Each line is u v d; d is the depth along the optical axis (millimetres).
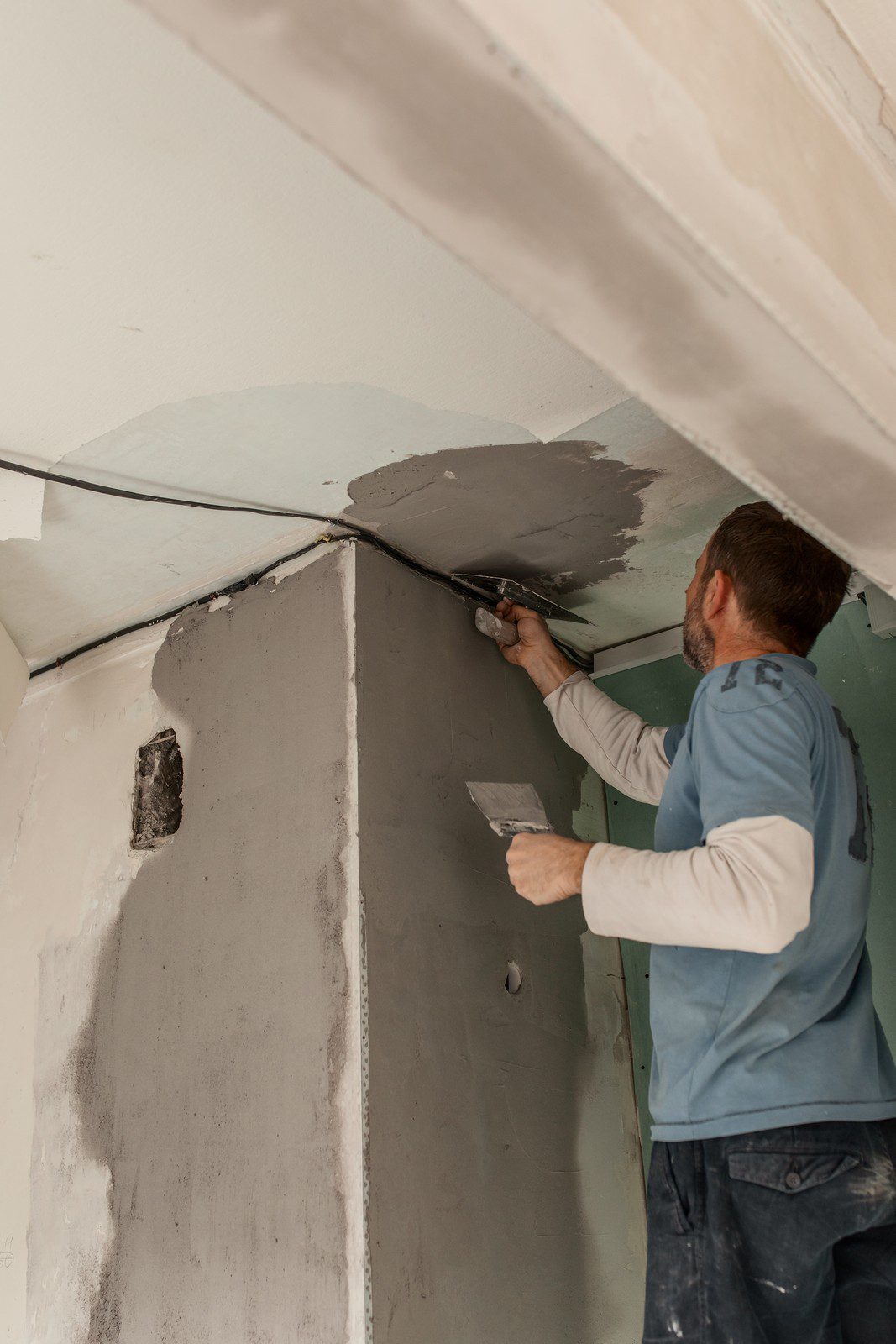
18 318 1401
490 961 1944
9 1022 2260
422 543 2057
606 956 2273
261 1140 1703
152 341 1453
